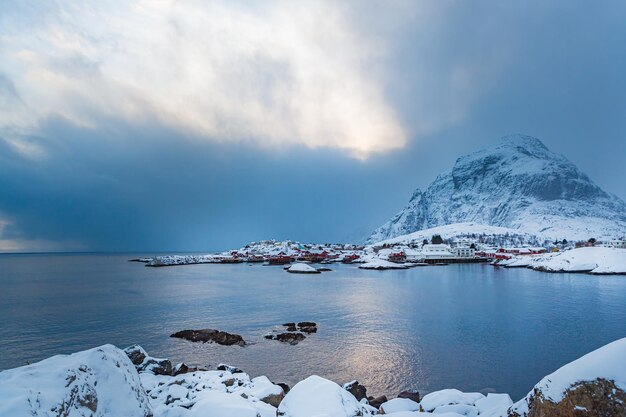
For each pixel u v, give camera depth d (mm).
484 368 29281
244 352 33938
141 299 66938
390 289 82812
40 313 53031
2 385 7305
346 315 51406
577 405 8391
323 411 12312
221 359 31875
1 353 34031
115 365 10125
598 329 42219
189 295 72438
